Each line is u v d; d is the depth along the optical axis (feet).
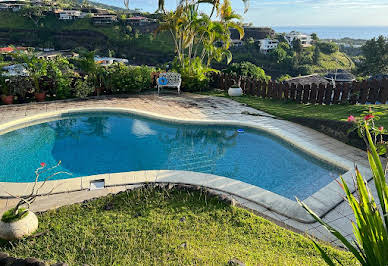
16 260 11.16
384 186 7.14
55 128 37.63
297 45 314.76
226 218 17.31
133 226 16.28
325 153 28.91
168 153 31.48
